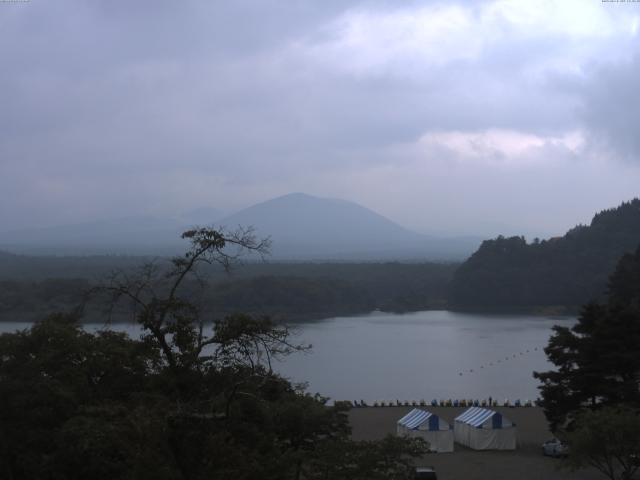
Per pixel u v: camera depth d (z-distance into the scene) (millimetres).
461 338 142000
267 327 23922
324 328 161750
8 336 33406
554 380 51750
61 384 30656
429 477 40406
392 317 191875
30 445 29234
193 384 23375
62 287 149500
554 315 196125
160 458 19531
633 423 36969
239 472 19812
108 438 23719
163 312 23250
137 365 33000
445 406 71062
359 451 26812
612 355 49125
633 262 95750
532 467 46438
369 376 97312
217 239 23156
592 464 39250
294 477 24312
